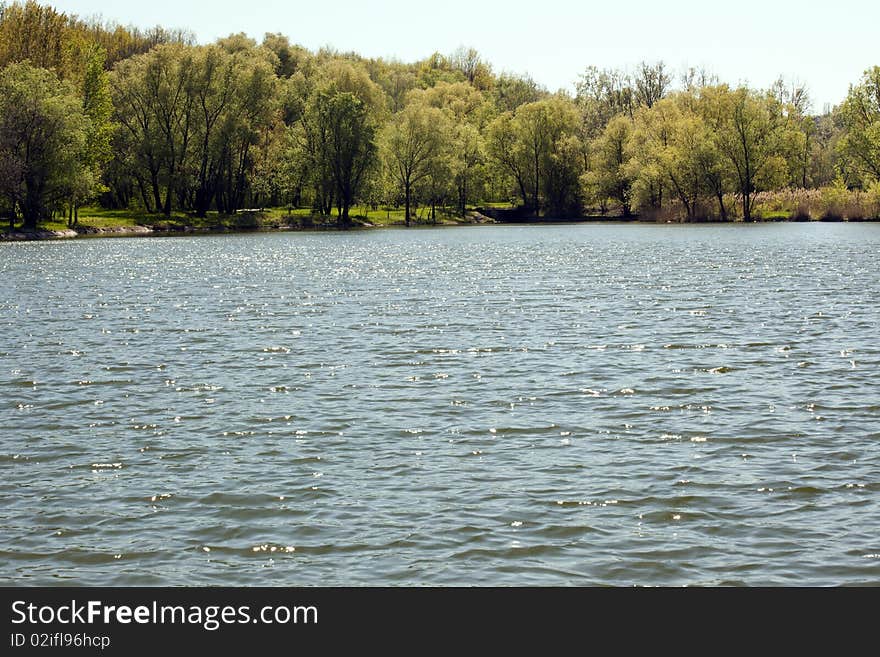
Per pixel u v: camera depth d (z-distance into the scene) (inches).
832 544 499.8
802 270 2062.0
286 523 539.5
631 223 5241.1
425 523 535.5
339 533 524.4
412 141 5039.4
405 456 659.4
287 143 4970.5
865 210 4576.8
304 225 4837.6
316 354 1069.8
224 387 894.4
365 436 713.0
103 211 4690.0
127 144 4451.3
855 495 568.1
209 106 4426.7
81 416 787.4
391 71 7027.6
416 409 797.2
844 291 1624.0
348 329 1258.0
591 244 3312.0
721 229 4318.4
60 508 566.3
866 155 4483.3
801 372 926.4
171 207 4940.9
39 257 2800.2
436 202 5610.2
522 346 1101.1
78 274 2192.4
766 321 1273.4
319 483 603.5
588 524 530.9
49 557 501.0
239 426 746.8
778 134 4712.1
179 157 4498.0
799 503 557.0
